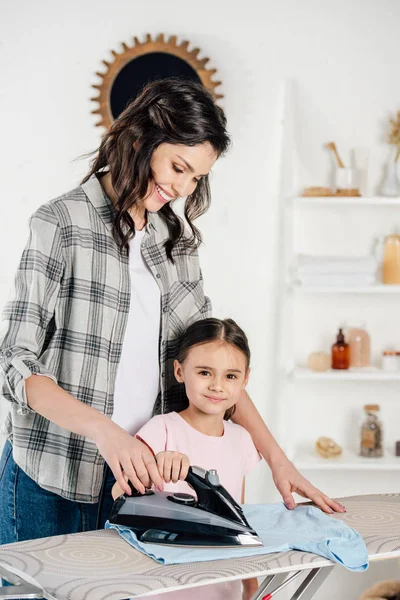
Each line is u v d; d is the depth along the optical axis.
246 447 1.87
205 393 1.79
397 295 3.26
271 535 1.43
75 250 1.63
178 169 1.56
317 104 3.17
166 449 1.77
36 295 1.57
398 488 3.30
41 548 1.34
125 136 1.56
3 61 3.07
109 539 1.40
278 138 3.16
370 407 3.15
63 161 3.11
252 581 1.91
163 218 1.80
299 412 3.28
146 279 1.75
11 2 3.05
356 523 1.54
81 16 3.07
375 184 3.20
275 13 3.13
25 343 1.55
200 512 1.38
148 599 1.60
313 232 3.22
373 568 2.74
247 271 3.20
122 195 1.59
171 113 1.52
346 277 3.04
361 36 3.15
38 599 1.26
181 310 1.86
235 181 3.17
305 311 3.25
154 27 3.10
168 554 1.30
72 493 1.65
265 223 3.18
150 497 1.44
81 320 1.64
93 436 1.43
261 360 3.22
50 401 1.46
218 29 3.12
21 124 3.09
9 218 3.12
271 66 3.15
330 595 2.74
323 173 3.20
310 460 3.10
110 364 1.68
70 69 3.08
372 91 3.18
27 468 1.66
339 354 3.14
